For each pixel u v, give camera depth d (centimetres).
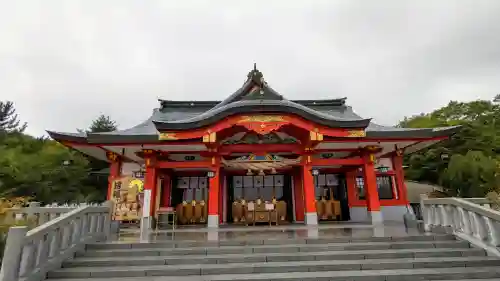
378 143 1766
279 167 1822
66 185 3119
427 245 970
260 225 1723
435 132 1680
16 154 3419
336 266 812
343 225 1576
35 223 1200
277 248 924
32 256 721
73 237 914
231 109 1527
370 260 856
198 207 1939
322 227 1462
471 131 2875
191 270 788
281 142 1775
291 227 1502
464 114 3641
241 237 1088
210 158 1711
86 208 989
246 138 1769
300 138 1727
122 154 1862
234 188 2136
